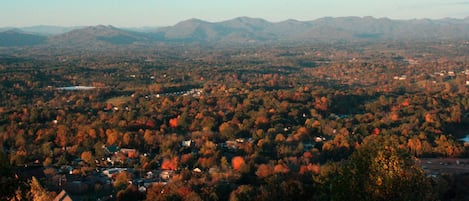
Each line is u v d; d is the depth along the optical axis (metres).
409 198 23.75
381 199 23.98
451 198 45.28
